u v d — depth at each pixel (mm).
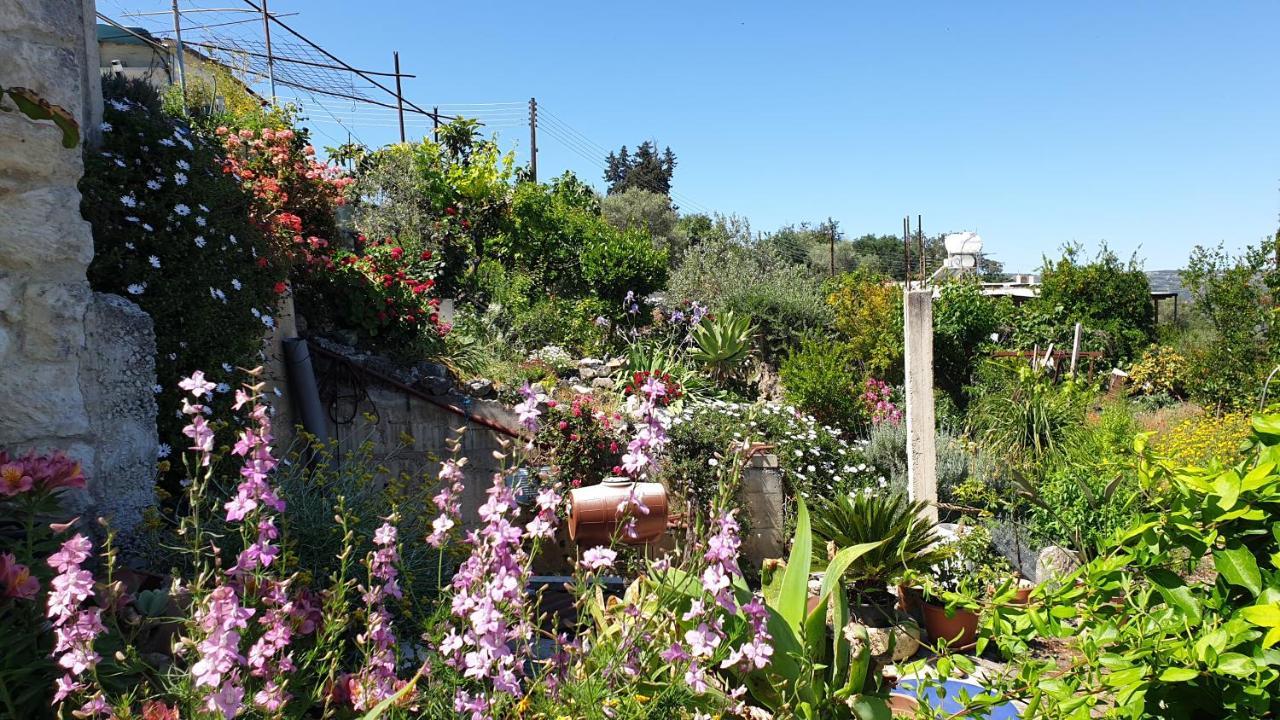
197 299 4305
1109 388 15117
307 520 3186
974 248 20828
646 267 13000
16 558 2150
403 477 3830
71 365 2994
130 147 4258
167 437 4078
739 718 2480
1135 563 2012
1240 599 1855
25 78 2879
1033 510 6473
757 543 7051
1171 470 1957
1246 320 11852
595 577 2330
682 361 11492
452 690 1993
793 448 8031
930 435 6496
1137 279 18250
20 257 2867
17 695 1875
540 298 12016
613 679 2064
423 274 10312
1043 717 1944
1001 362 10883
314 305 6891
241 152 6938
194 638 1718
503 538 1938
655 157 62312
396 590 2221
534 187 13500
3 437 2854
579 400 7281
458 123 13938
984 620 2299
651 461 2221
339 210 11203
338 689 2066
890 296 14031
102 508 3119
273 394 5621
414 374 6859
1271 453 1864
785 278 15375
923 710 2201
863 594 5461
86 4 4148
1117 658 1815
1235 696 1643
